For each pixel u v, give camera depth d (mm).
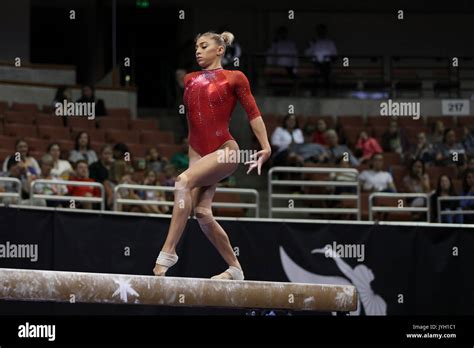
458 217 17562
